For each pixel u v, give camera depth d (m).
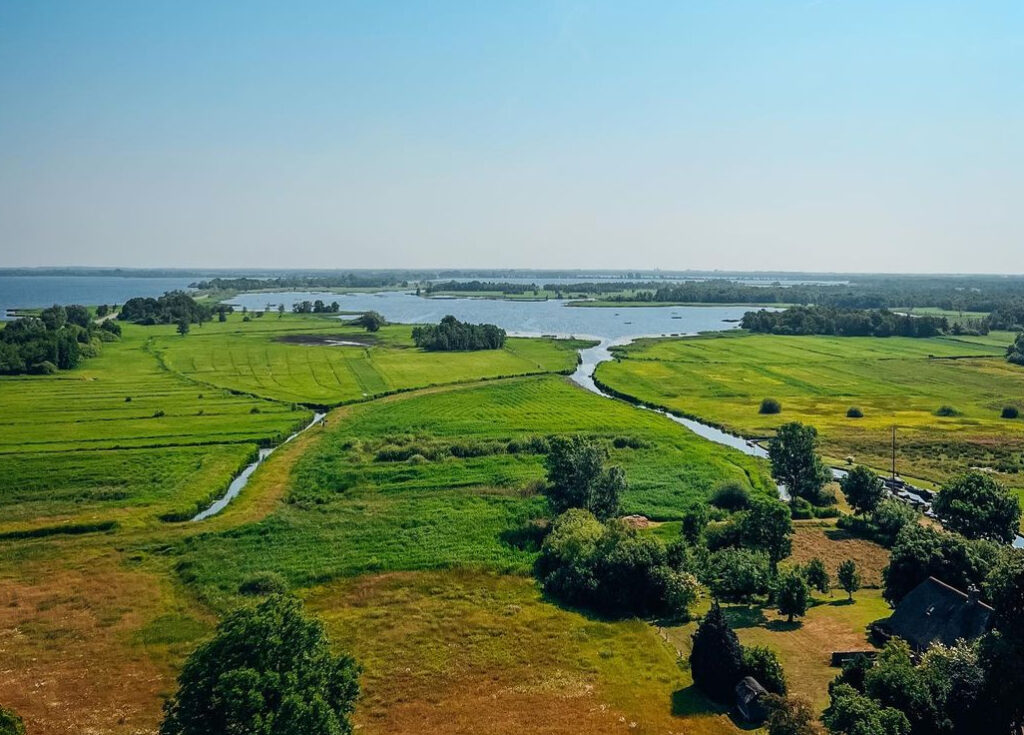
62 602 59.62
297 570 65.94
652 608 61.38
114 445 104.19
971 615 48.69
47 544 71.12
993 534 70.88
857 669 45.69
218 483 89.38
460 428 119.25
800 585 58.84
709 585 65.25
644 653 53.66
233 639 37.66
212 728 34.81
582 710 46.34
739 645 48.59
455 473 95.56
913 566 58.31
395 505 83.62
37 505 80.81
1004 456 108.19
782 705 40.78
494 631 56.50
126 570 65.81
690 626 58.97
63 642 53.53
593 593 61.12
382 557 69.25
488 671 50.94
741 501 86.25
